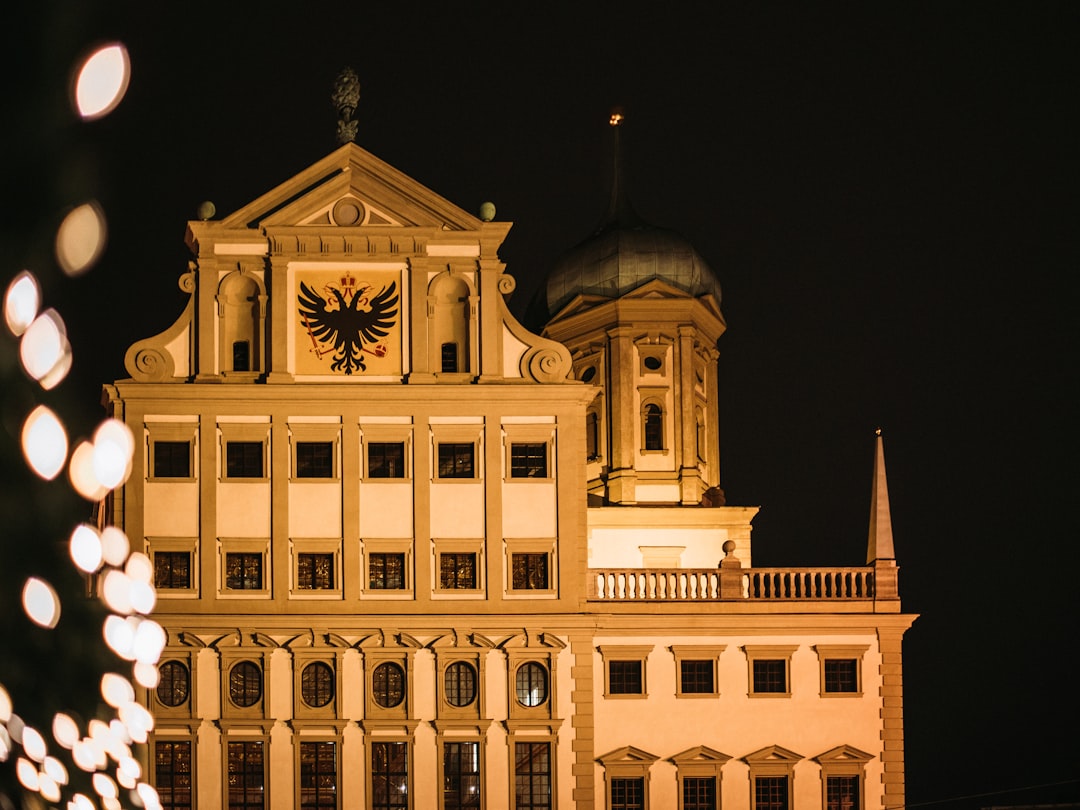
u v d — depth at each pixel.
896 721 83.12
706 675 83.19
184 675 81.06
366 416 83.50
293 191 85.06
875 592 84.38
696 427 105.94
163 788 80.12
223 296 84.19
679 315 105.25
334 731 80.88
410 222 85.00
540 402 84.25
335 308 84.44
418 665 81.81
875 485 86.19
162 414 82.56
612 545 100.50
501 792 81.19
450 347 85.31
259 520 82.31
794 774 82.50
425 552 82.69
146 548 81.62
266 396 82.88
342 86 86.44
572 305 107.75
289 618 81.19
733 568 84.75
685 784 82.19
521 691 82.25
